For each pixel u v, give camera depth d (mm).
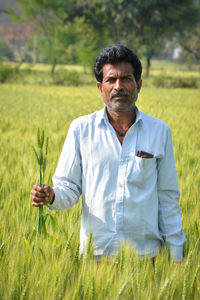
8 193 3979
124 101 1959
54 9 52250
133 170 1999
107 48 1963
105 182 2021
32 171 4652
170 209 2184
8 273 2057
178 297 1900
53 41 52250
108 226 2045
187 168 5195
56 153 5969
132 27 52406
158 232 2168
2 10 54875
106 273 1955
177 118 11484
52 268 2055
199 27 59500
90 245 2012
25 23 54219
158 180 2156
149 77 55375
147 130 2053
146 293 1880
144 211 2031
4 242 2381
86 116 2133
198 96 24625
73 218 3010
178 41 61844
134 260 1973
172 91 30438
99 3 49938
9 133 8242
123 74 1925
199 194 4039
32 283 1963
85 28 55156
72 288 1905
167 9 50688
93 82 42344
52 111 13875
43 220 2166
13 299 1857
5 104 17078
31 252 2119
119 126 2080
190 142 7348
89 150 2047
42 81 39469
